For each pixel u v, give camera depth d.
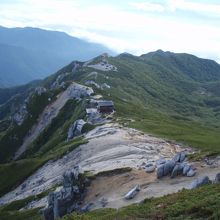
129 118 161.38
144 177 70.00
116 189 69.19
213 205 33.12
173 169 63.97
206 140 119.62
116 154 102.00
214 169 61.00
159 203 41.06
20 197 127.38
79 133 156.50
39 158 162.62
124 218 38.34
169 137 121.81
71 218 46.84
